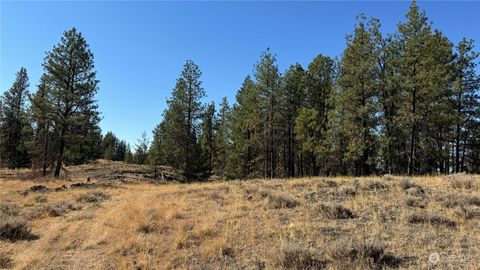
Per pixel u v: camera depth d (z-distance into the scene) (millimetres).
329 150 31906
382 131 27250
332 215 9109
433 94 24531
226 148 48000
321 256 6180
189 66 41531
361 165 30656
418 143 27922
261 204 11492
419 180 15125
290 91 39469
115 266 6508
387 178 15648
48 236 8977
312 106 39156
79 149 35062
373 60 27531
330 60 37938
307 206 10773
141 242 7832
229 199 13203
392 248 6387
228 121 49031
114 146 116875
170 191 17844
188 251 7172
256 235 7922
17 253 7570
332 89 30453
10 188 20703
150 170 45438
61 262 6922
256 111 37469
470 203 9492
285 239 7336
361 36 28562
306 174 45219
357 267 5449
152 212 10938
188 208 11875
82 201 15906
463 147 32562
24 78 57344
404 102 26312
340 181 15805
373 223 8227
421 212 8617
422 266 5523
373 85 26984
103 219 10781
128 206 12422
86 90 34031
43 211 12641
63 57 33844
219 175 56094
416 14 26250
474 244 6371
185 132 40719
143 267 6320
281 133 40875
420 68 25438
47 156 34500
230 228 8570
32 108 32625
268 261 6305
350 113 27750
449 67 29484
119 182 32594
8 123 56344
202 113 42031
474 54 30234
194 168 40812
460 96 30750
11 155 56062
